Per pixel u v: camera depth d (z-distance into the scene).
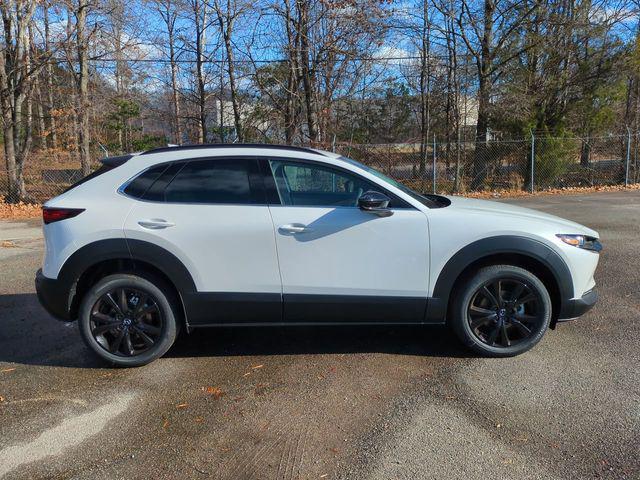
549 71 16.47
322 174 3.91
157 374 3.84
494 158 16.12
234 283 3.82
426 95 18.72
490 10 16.00
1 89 14.80
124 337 3.90
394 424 3.09
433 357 4.02
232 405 3.36
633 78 16.78
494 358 3.96
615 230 8.83
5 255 7.98
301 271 3.81
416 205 3.86
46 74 15.93
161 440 2.99
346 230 3.78
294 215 3.79
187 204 3.83
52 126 16.23
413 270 3.82
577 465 2.66
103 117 18.31
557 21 15.55
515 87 16.17
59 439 3.01
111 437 3.03
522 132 16.23
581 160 16.45
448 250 3.79
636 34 15.87
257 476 2.65
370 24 13.39
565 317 3.94
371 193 3.73
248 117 15.42
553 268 3.83
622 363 3.79
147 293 3.86
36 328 4.84
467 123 18.41
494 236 3.78
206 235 3.77
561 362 3.84
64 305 3.85
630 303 5.08
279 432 3.04
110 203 3.84
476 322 3.91
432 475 2.61
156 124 23.42
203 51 15.80
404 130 19.48
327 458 2.78
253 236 3.77
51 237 3.85
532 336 3.90
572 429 2.98
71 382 3.73
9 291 6.01
